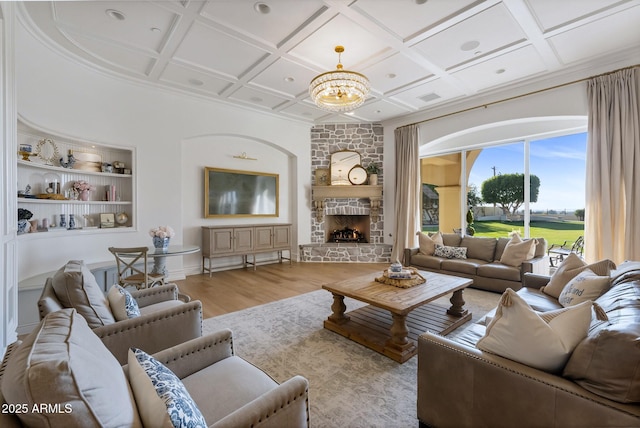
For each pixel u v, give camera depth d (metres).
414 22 3.12
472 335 1.83
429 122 5.94
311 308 3.57
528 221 5.30
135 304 1.95
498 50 3.66
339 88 3.57
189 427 0.79
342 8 2.88
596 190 3.91
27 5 2.80
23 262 3.16
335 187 6.68
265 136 6.14
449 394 1.44
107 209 4.32
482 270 4.22
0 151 2.11
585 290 2.23
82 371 0.70
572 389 1.08
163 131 4.77
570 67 4.09
